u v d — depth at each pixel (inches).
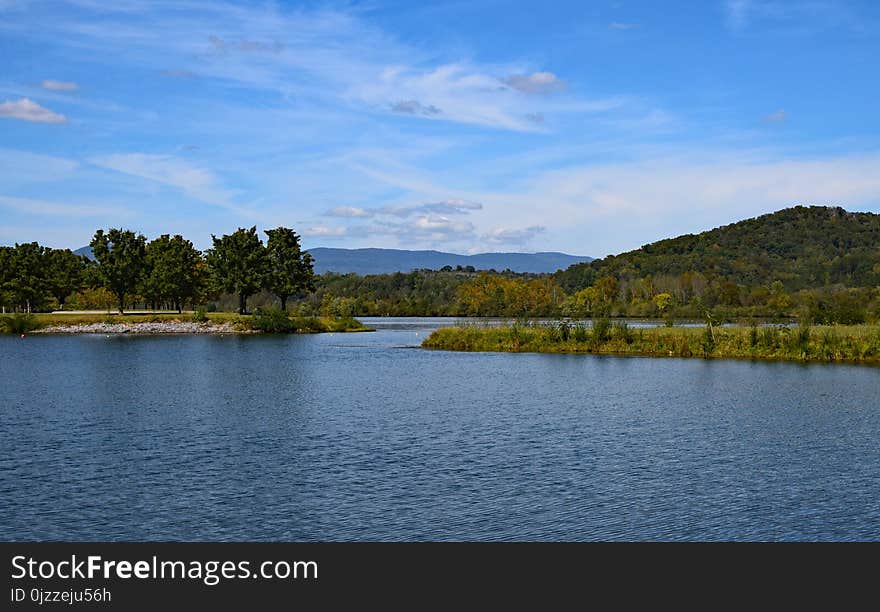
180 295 7086.6
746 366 3233.3
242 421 1850.4
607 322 4116.6
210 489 1232.2
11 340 5162.4
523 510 1128.8
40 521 1087.6
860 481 1279.5
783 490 1226.0
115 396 2311.8
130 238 6707.7
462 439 1616.6
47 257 7278.5
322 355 3971.5
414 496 1192.8
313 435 1665.8
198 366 3344.0
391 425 1793.8
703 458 1439.5
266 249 7022.6
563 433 1688.0
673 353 3750.0
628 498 1181.1
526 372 3058.6
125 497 1190.9
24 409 2041.1
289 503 1161.4
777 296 7652.6
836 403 2148.1
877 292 7052.2
